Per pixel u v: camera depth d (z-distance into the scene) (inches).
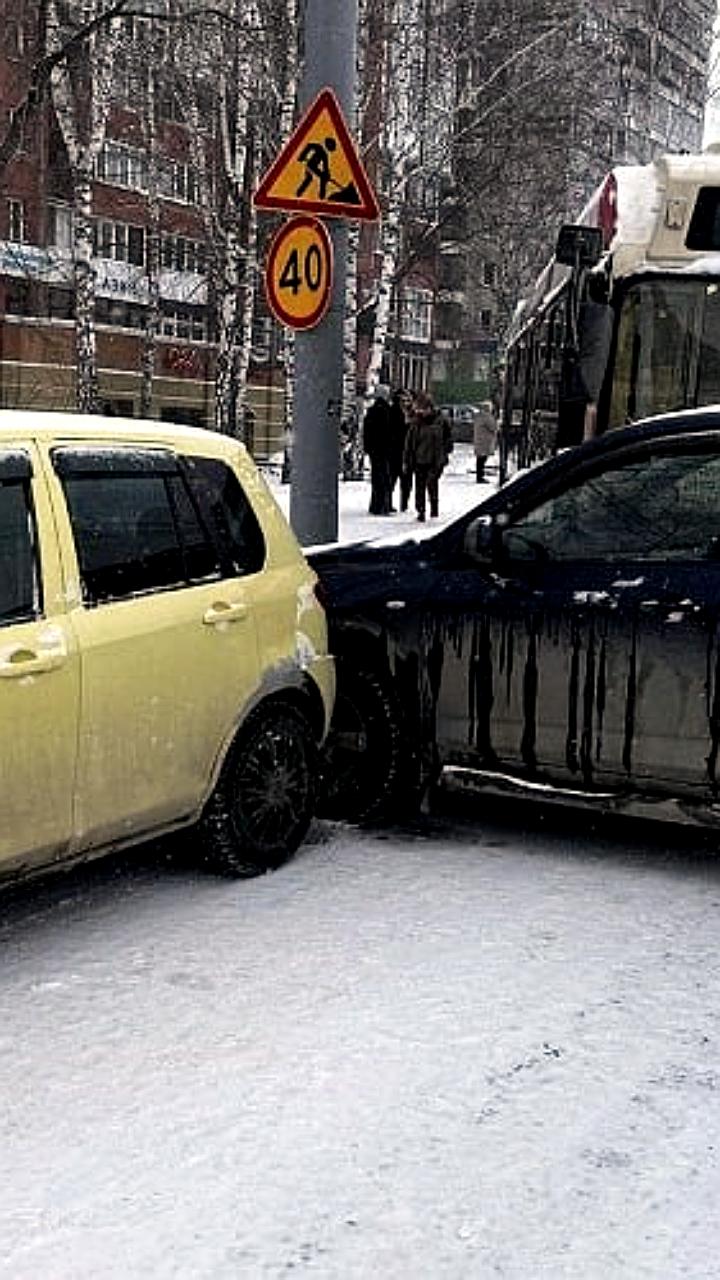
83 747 178.7
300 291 325.7
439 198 1221.7
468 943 192.1
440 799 264.5
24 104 765.3
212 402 1872.5
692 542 220.7
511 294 1747.0
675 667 215.8
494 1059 158.1
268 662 214.1
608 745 222.4
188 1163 135.0
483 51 1128.2
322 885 214.1
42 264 1615.4
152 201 1368.1
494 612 230.4
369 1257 121.6
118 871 218.1
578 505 230.1
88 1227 124.6
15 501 175.8
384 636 240.2
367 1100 147.9
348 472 1121.4
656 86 1581.0
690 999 176.7
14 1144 137.8
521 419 737.0
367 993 174.4
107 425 197.2
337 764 247.0
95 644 180.1
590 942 194.2
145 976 177.9
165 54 1077.8
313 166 317.7
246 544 217.0
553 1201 131.0
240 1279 118.2
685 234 368.5
